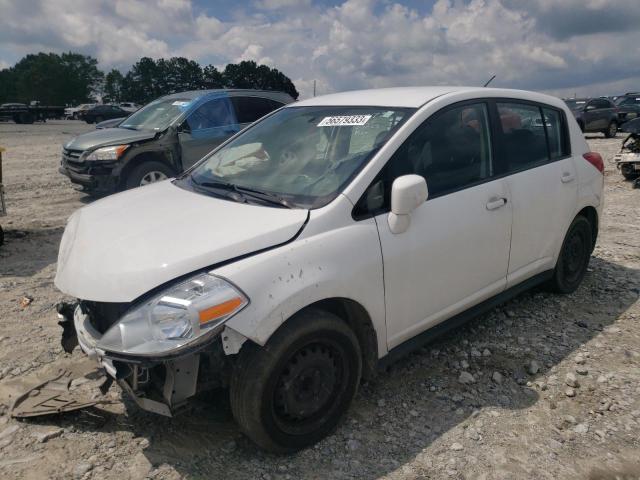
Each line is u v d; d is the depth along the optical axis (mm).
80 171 8555
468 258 3557
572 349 3932
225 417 3168
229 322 2457
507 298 4090
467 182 3605
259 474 2736
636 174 10773
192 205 3184
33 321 4461
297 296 2637
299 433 2834
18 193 10359
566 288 4820
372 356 3131
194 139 9016
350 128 3469
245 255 2660
